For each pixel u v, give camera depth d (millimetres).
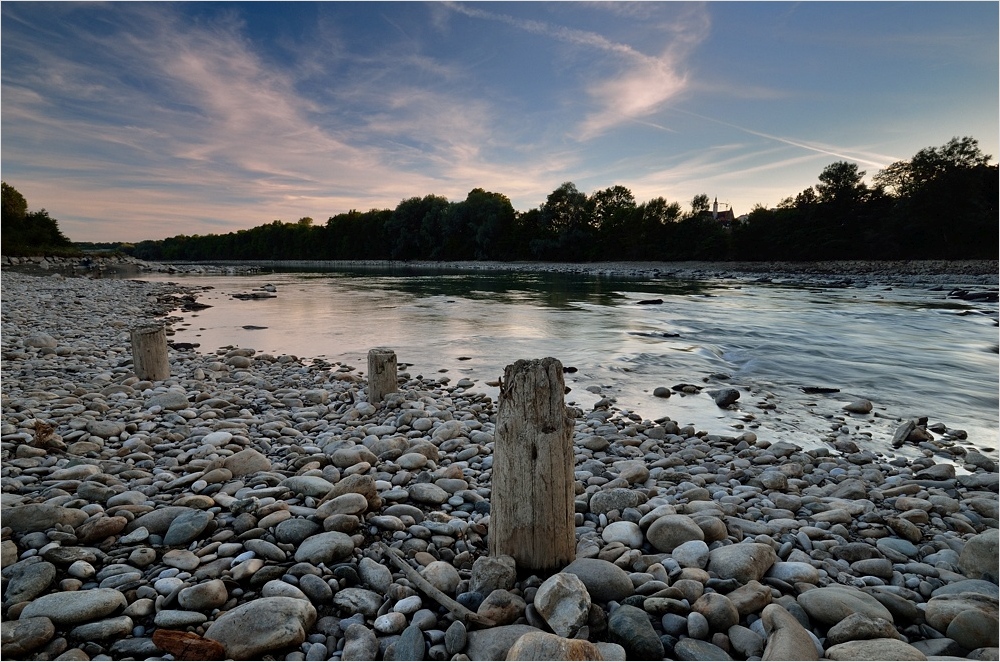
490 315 20203
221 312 21219
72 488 4359
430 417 7203
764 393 9398
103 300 23281
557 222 81000
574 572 3211
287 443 6109
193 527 3670
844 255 57844
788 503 4742
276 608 2809
